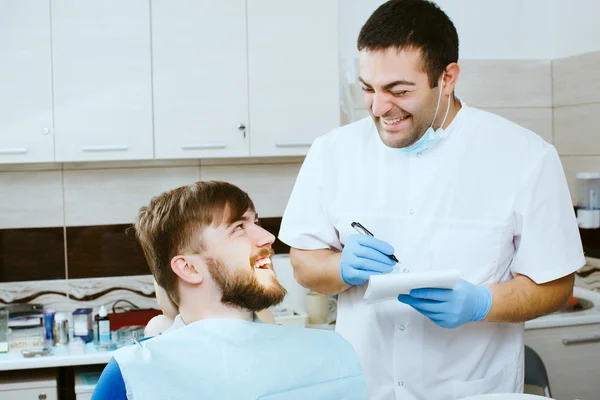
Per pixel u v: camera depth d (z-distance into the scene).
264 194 3.21
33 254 3.10
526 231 1.61
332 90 2.93
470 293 1.52
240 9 2.85
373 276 1.42
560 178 1.65
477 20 3.28
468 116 1.71
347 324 1.77
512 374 1.73
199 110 2.85
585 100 3.10
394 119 1.53
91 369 2.74
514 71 3.31
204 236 1.25
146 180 3.15
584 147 3.13
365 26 1.51
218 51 2.85
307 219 1.79
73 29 2.76
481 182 1.66
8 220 3.07
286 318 2.74
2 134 2.75
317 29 2.91
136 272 3.16
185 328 1.21
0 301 3.08
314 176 1.81
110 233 3.13
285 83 2.90
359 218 1.74
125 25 2.79
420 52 1.46
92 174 3.12
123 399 1.13
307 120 2.92
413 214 1.70
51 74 2.76
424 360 1.68
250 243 1.27
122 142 2.81
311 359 1.25
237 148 2.88
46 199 3.09
